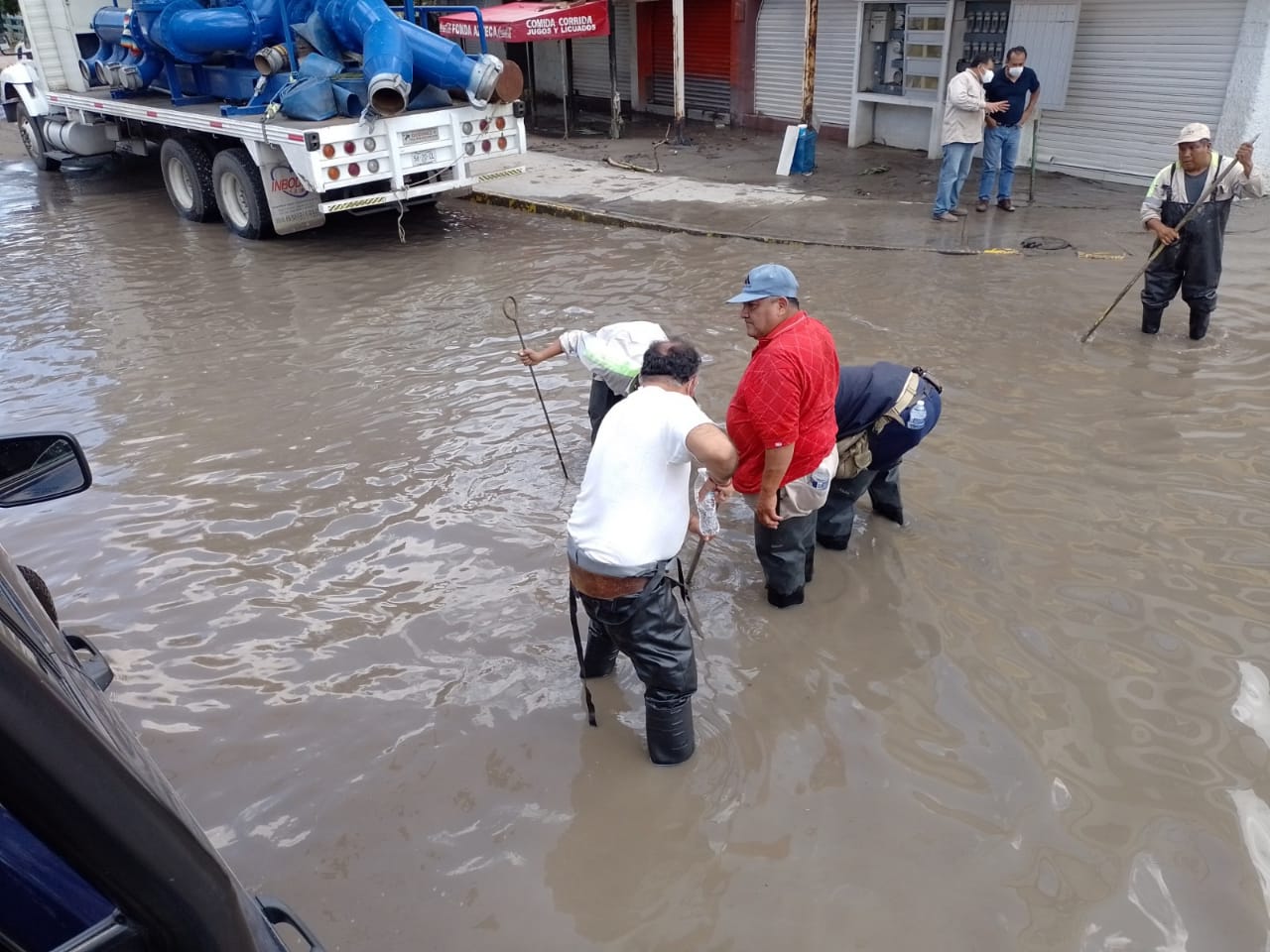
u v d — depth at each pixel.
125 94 12.85
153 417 6.55
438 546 4.97
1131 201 11.27
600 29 14.25
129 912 1.27
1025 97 10.53
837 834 3.28
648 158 14.63
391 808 3.45
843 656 4.12
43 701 1.11
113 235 11.60
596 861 3.22
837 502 4.68
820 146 15.20
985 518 5.07
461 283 9.34
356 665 4.14
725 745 3.68
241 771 3.61
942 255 9.58
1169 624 4.21
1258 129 10.73
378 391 6.86
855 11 14.29
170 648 4.27
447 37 15.87
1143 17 11.23
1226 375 6.67
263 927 1.59
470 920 3.02
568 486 5.52
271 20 10.67
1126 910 2.96
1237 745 3.57
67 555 4.95
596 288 9.06
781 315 3.87
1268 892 3.00
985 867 3.13
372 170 10.00
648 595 3.30
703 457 3.12
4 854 1.31
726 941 2.93
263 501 5.44
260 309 8.76
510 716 3.86
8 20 35.50
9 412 6.70
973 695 3.87
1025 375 6.76
